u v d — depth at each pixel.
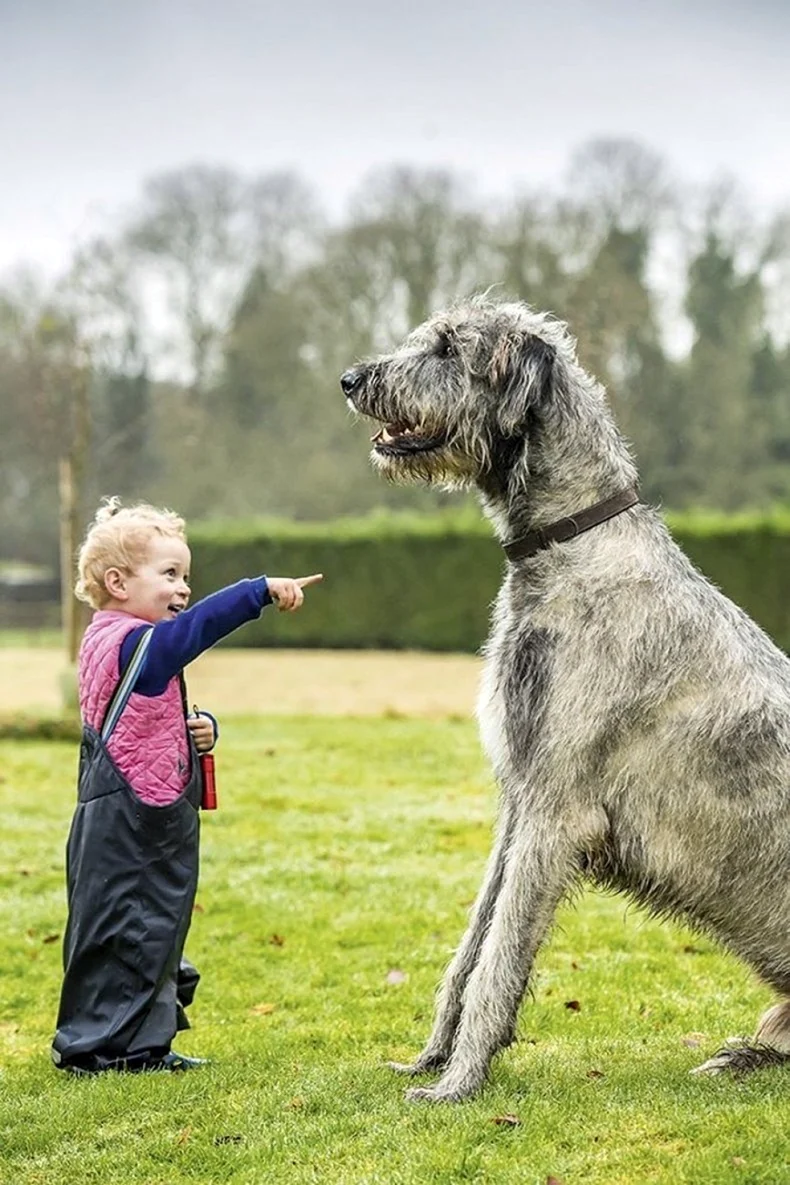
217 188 48.81
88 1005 5.86
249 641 35.56
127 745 5.77
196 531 35.84
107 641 5.82
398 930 8.59
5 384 42.78
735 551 29.86
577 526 5.33
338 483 44.75
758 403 45.47
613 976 7.43
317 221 49.62
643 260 41.91
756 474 43.59
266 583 5.83
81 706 5.97
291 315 45.69
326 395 45.53
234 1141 4.93
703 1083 5.38
